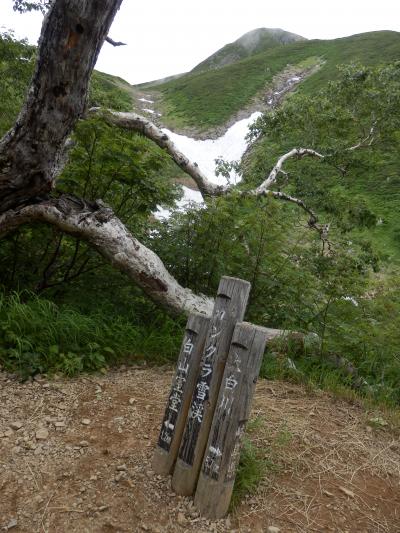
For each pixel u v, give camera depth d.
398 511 2.91
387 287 6.42
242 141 38.59
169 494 2.75
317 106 9.99
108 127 5.50
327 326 5.89
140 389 4.07
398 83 9.56
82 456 3.06
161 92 57.94
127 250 5.23
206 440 2.71
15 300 4.65
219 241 5.77
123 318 5.25
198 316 2.86
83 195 5.74
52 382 3.98
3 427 3.30
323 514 2.78
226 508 2.64
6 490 2.71
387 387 4.95
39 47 4.06
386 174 26.83
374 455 3.49
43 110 4.31
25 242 5.93
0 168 4.60
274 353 5.12
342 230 8.95
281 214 6.11
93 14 3.87
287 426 3.64
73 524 2.51
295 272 6.08
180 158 7.62
